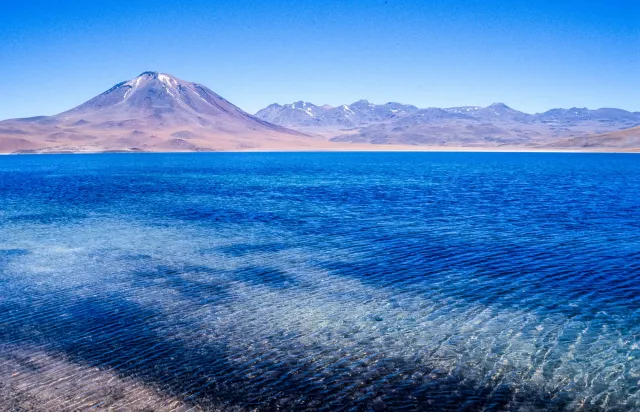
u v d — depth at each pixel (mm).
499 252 25031
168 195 55344
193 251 26719
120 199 51719
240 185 67375
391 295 18656
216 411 11016
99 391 11859
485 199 48062
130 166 120938
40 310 17594
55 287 20422
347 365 13062
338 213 39375
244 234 31172
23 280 21531
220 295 19031
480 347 14023
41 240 30250
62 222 36875
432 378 12359
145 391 11852
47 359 13609
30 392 11836
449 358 13391
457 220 35125
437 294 18656
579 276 20688
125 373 12758
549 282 19922
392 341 14492
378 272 21812
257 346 14273
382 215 37969
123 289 20016
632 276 20547
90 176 86875
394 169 103750
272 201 48406
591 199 47281
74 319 16641
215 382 12250
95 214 40781
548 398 11492
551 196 50312
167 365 13156
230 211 41562
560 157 166125
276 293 19156
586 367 12844
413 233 30328
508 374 12531
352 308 17297
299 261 24031
